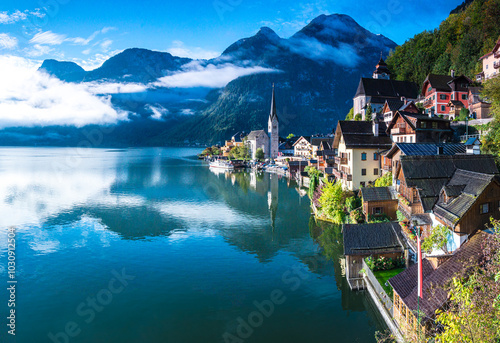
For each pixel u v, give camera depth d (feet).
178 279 131.23
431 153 142.92
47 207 257.75
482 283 52.42
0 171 489.26
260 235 185.57
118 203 273.95
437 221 101.40
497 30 323.16
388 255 114.62
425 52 415.64
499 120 153.99
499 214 91.35
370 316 102.06
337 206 192.34
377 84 384.88
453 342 46.26
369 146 201.46
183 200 286.05
